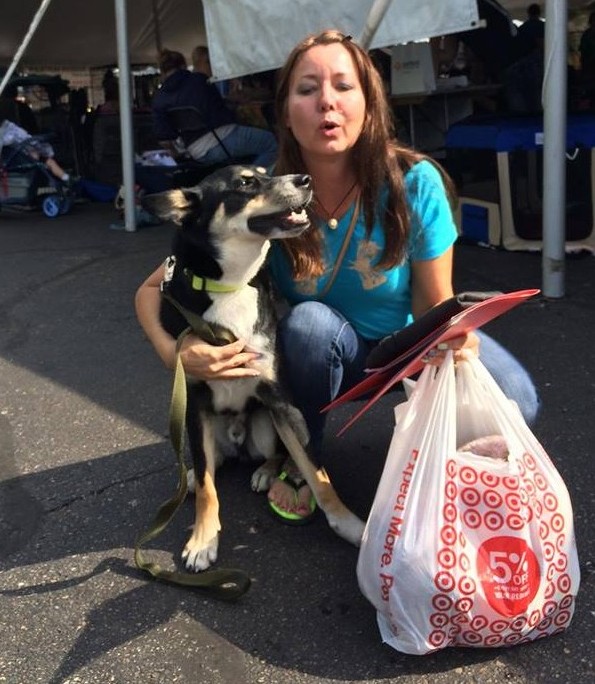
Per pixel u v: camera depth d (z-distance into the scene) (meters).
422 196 2.10
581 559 2.05
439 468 1.70
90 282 5.34
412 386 1.98
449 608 1.64
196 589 2.03
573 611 1.78
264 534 2.28
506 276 4.68
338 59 1.96
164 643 1.85
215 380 2.18
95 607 1.99
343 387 2.39
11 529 2.39
